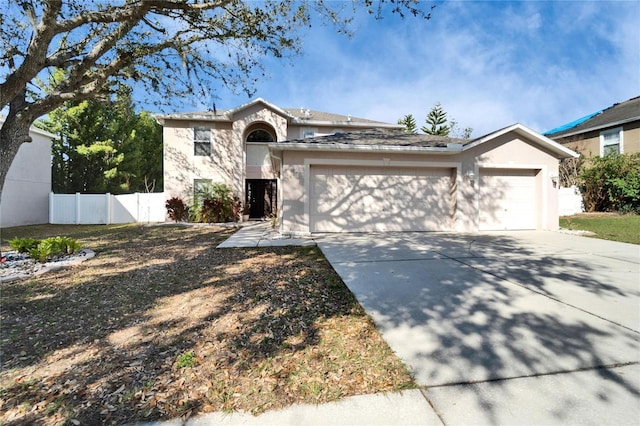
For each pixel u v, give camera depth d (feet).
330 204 34.91
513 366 8.90
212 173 55.72
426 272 18.58
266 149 57.72
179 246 28.30
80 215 52.70
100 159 82.28
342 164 34.35
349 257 22.50
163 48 26.09
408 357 9.41
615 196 46.98
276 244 28.04
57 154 80.48
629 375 8.45
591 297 14.35
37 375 8.73
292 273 18.48
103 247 28.22
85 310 13.38
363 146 32.91
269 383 8.21
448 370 8.72
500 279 17.16
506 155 36.55
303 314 12.61
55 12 18.10
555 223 36.83
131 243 30.32
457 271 18.79
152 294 15.26
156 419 6.99
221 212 50.14
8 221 45.85
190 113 56.03
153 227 44.50
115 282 17.28
